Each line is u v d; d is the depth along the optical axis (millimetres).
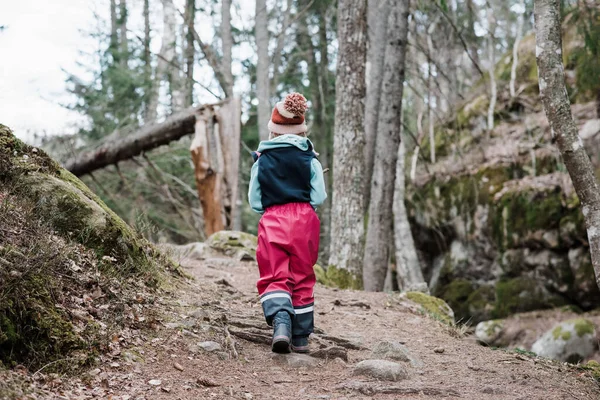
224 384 3230
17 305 2984
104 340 3271
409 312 6043
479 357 4418
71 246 3932
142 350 3410
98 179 15266
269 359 3756
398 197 13461
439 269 14758
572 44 13250
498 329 12477
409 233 13359
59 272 3566
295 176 3824
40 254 3396
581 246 12016
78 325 3268
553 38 4332
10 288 2994
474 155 14539
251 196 3887
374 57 11156
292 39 19750
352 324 5113
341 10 8836
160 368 3275
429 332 5219
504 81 14992
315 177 3828
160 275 4773
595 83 11766
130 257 4383
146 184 15062
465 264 14102
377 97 11008
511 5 17938
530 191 12773
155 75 18359
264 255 3789
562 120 4254
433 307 6465
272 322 3740
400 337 4867
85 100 16797
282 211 3816
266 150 3863
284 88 20109
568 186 12344
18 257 3268
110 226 4281
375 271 9719
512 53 15500
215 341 3820
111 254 4234
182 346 3631
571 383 3898
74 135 14727
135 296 4016
